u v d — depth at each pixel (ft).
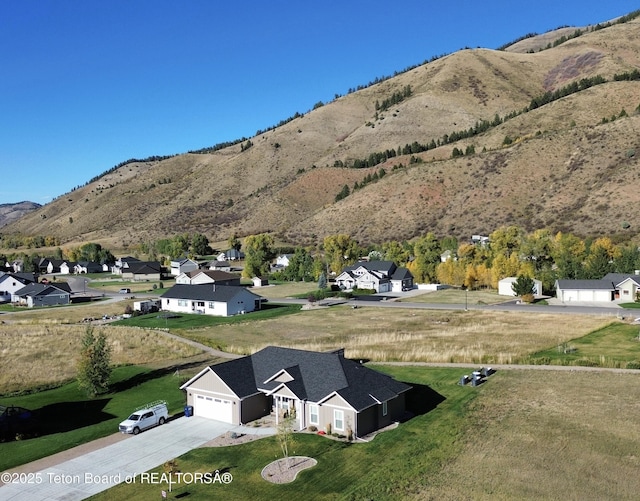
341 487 89.45
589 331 212.02
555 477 90.48
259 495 87.71
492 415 120.88
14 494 90.48
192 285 306.35
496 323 237.04
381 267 380.37
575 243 366.43
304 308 297.74
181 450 107.55
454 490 86.84
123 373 171.12
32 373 170.40
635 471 92.17
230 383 123.24
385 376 125.90
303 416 117.70
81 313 302.66
